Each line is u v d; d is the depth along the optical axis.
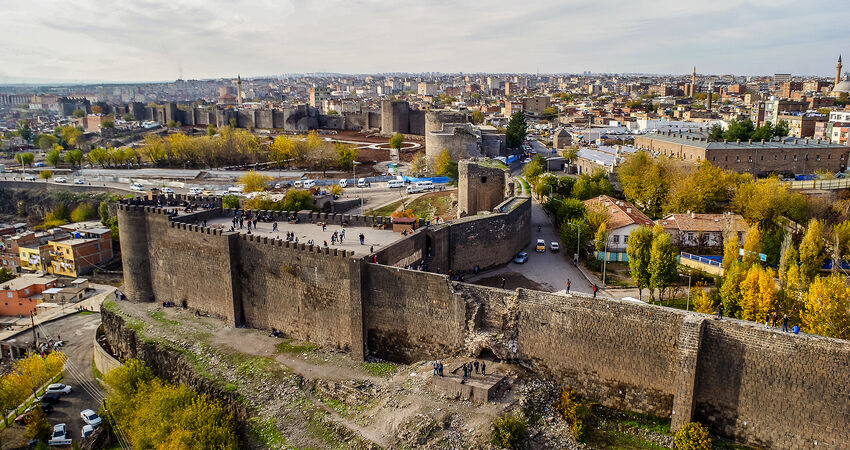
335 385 72.38
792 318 77.62
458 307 70.75
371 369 76.31
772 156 178.88
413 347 75.81
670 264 91.31
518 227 117.38
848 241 112.50
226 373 79.31
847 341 51.84
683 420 58.06
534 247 123.88
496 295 69.06
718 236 122.94
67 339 115.06
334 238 91.19
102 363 100.25
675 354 59.00
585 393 64.38
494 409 61.81
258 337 89.00
